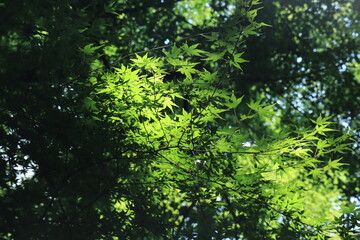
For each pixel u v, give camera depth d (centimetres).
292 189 477
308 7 1343
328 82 1392
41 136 421
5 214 407
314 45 1408
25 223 409
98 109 456
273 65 1347
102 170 434
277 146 439
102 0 775
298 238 462
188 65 439
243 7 425
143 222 468
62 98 436
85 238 434
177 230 477
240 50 1230
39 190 411
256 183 469
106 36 546
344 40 1386
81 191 431
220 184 464
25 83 388
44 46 407
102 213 469
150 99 455
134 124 455
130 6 1106
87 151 420
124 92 450
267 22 1211
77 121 430
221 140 438
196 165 463
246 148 451
